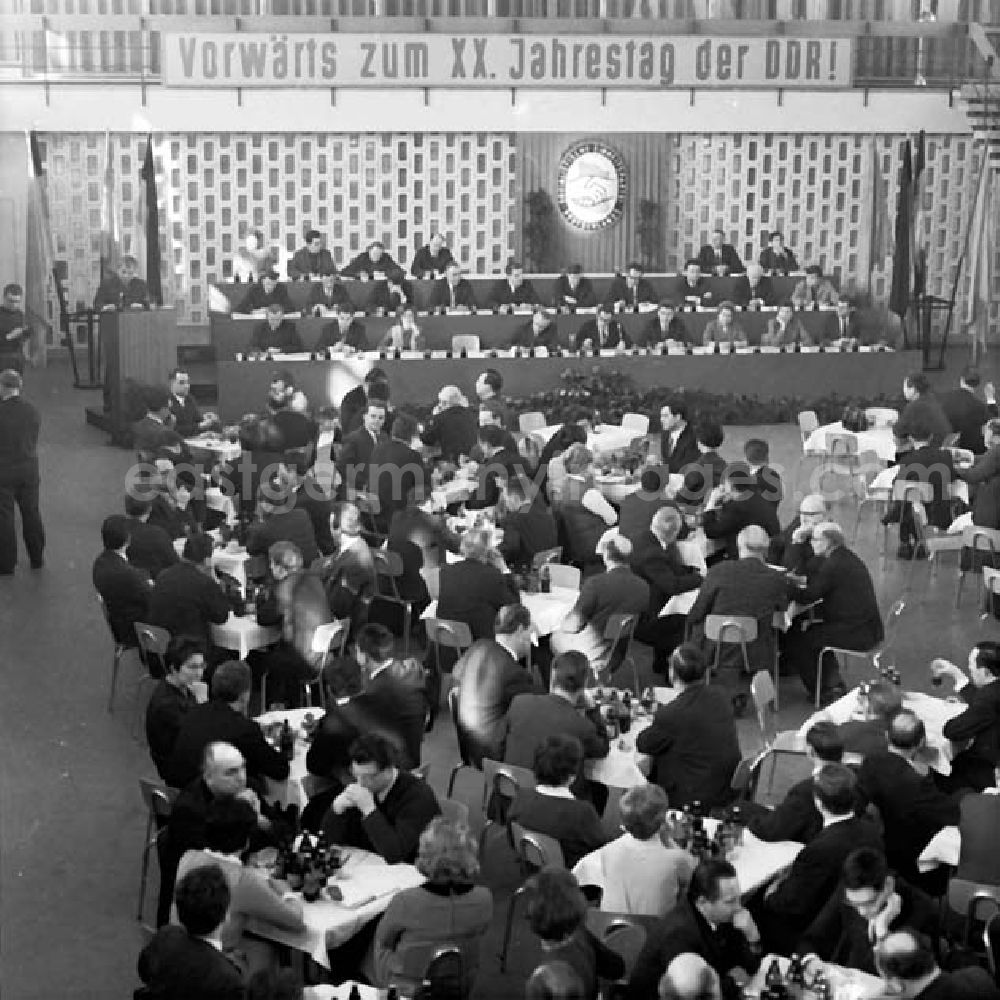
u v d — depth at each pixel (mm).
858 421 19297
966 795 8703
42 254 25578
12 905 9875
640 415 19828
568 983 6086
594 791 10133
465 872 7551
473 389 23094
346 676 9680
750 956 7211
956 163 28703
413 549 13680
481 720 10438
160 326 22172
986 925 8242
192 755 9320
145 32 26641
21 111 26156
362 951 8117
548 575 13156
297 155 27141
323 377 22609
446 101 27172
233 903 7781
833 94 28094
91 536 17844
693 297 25484
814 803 8602
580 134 27859
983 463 16219
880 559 17438
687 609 13297
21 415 16453
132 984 8969
